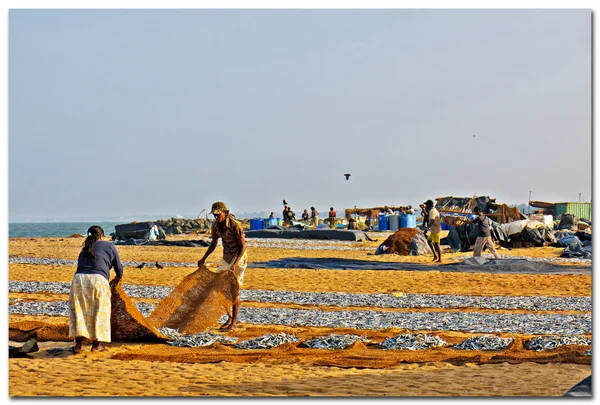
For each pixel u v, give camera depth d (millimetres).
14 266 27984
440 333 13242
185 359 10945
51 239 57812
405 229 36656
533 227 39969
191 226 93875
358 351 11484
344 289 21188
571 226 58562
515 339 11898
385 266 28531
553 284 22656
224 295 13734
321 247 44406
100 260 11781
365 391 8695
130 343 12594
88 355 11352
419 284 22547
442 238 41688
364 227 73500
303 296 19203
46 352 11555
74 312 11516
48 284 21484
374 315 15789
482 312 16547
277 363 10633
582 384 8648
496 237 39250
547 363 10391
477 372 9820
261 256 36375
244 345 12133
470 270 27141
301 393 8617
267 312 16219
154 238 51531
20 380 9367
